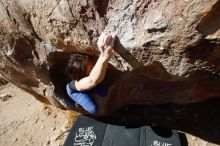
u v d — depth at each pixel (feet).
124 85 12.30
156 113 13.35
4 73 13.02
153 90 12.30
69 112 14.97
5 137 15.69
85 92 11.53
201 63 8.94
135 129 13.05
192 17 7.94
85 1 8.72
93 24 9.20
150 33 8.61
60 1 9.04
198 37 8.21
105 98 12.28
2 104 18.10
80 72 10.98
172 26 8.25
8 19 10.46
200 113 12.98
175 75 9.58
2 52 11.72
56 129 15.08
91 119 13.71
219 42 8.23
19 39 10.95
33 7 9.62
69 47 10.50
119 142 12.86
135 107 13.66
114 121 13.52
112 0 8.60
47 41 10.59
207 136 12.46
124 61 9.86
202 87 11.50
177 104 13.05
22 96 18.19
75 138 13.29
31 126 15.75
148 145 12.53
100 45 9.33
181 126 12.89
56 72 12.41
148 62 9.49
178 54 8.82
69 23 9.41
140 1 8.32
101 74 10.37
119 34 9.05
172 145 12.34
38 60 11.50
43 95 13.47
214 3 7.63
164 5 8.12
